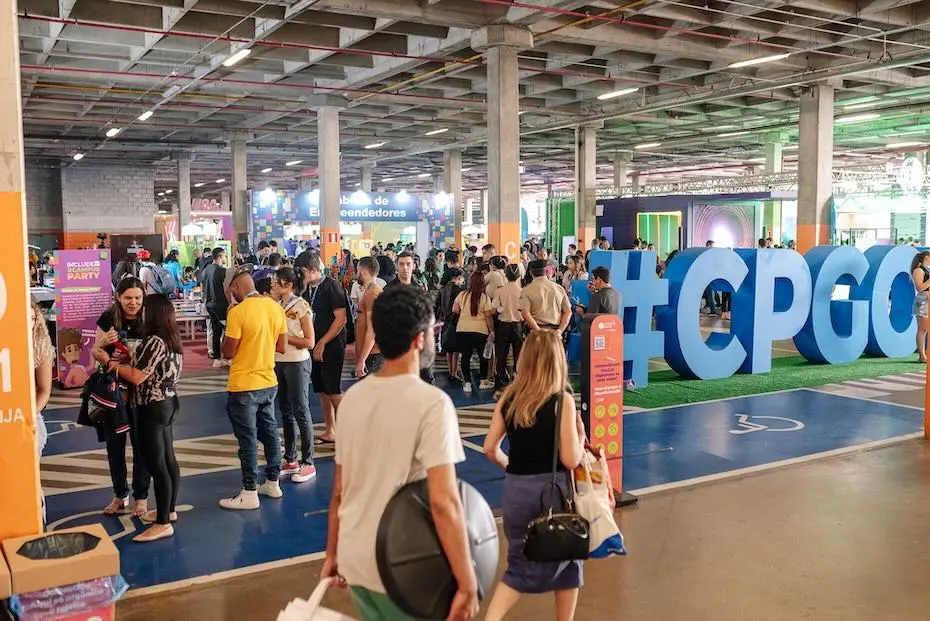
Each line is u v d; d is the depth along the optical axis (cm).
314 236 2747
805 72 1688
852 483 568
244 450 511
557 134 2748
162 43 1457
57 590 281
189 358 1175
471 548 223
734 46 1530
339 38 1474
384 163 3594
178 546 453
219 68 1639
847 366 1089
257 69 1709
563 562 309
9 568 274
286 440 588
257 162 3422
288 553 443
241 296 518
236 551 446
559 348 318
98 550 289
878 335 1148
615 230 2519
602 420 516
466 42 1405
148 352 448
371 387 219
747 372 1038
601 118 2166
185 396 888
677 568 423
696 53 1491
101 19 1269
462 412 809
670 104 1973
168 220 3048
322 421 771
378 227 3064
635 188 2948
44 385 385
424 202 2470
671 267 991
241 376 508
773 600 386
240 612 373
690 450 659
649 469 605
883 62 1523
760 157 3406
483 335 897
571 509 310
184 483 573
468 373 911
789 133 2794
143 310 464
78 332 932
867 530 478
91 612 286
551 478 309
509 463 319
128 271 1133
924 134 2739
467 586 209
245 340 507
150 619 366
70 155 2909
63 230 3133
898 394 887
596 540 310
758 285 1023
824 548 450
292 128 2517
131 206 3231
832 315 1161
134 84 1828
